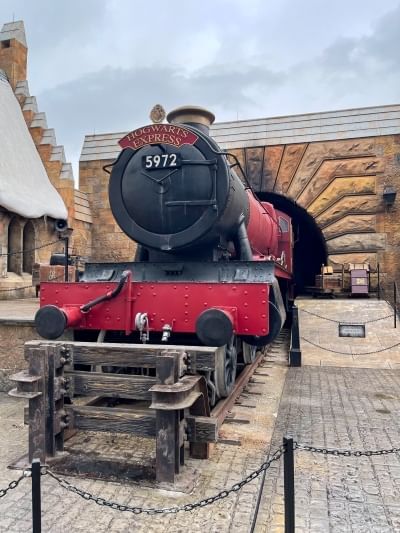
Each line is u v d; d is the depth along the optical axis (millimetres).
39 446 3824
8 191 13453
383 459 4152
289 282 11836
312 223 15656
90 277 5785
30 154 15547
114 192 5746
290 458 2764
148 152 5559
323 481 3705
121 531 2951
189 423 3924
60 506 3266
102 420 3893
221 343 4445
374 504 3338
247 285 4738
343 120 14414
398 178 13852
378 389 6660
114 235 16156
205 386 3986
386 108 14195
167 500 3334
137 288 5062
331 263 14352
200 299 4863
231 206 5539
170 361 3615
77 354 4012
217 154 5273
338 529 3002
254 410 5531
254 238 7594
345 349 9141
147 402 5715
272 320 5324
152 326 4996
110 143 16328
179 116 6227
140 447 4375
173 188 5398
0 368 6613
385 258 13930
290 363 8258
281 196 15000
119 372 5914
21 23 17594
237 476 3746
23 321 6555
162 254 5832
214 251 5652
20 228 14500
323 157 14367
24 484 3590
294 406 5770
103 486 3541
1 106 15273
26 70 17906
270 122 14977
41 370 3807
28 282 14570
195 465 3947
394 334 9820
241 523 3049
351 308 11688
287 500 2738
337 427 4988
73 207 15547
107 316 5129
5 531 2938
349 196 14227
